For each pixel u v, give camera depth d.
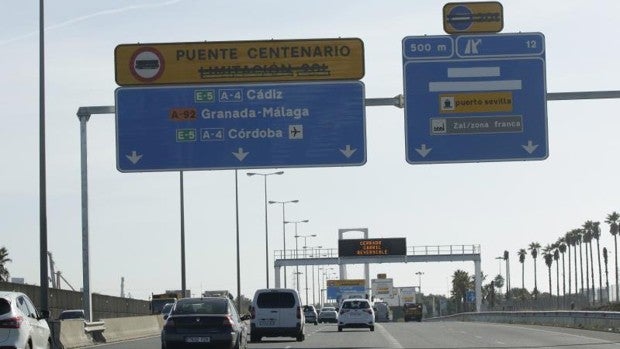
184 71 34.91
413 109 34.62
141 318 58.31
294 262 105.94
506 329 59.91
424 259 104.94
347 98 34.91
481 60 34.62
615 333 51.97
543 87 34.62
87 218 39.84
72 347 42.47
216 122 35.03
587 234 159.38
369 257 104.88
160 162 35.12
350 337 51.66
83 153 38.84
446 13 34.62
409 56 34.66
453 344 41.28
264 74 34.72
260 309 47.72
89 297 39.91
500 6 34.59
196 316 32.31
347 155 34.91
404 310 130.62
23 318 26.95
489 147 34.62
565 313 65.81
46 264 37.09
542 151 34.59
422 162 34.59
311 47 34.62
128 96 35.12
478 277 104.19
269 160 35.06
